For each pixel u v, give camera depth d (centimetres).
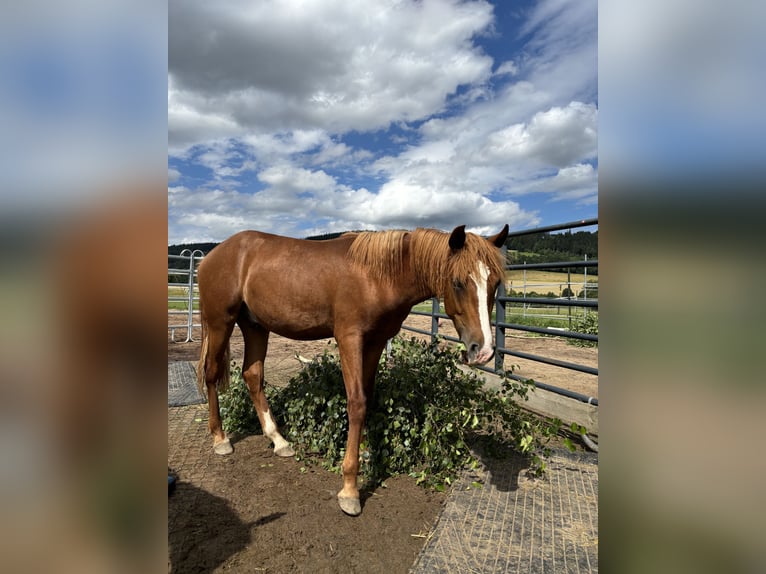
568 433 378
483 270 231
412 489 281
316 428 339
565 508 249
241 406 387
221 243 343
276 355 718
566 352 809
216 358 332
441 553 206
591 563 199
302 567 204
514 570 194
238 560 207
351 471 256
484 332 225
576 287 1241
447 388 340
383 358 400
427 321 1177
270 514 248
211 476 292
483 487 274
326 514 249
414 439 317
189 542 219
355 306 272
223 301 324
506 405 328
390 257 267
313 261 293
